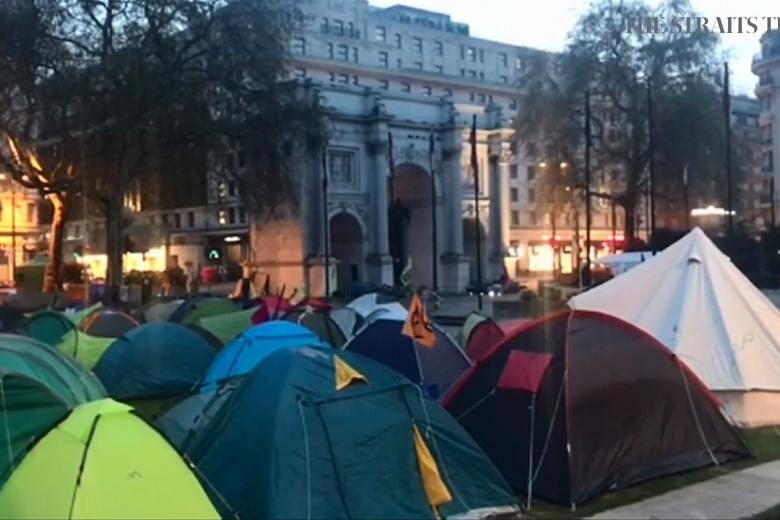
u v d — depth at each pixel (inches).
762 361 478.6
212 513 276.4
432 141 2063.2
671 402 385.4
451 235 2493.8
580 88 1852.9
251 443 302.4
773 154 3053.6
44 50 1371.8
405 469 311.4
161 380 613.6
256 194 1578.5
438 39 3789.4
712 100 1788.9
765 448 424.8
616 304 521.3
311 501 289.1
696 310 493.0
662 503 338.0
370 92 2338.8
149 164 1517.0
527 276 2859.3
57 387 407.8
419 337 435.8
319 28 3353.8
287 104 1562.5
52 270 1653.5
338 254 2410.2
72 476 265.1
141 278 1755.7
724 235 1765.5
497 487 333.1
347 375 319.9
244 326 725.9
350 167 2315.5
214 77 1491.1
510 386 366.9
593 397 356.2
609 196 1918.1
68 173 1540.4
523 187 3085.6
